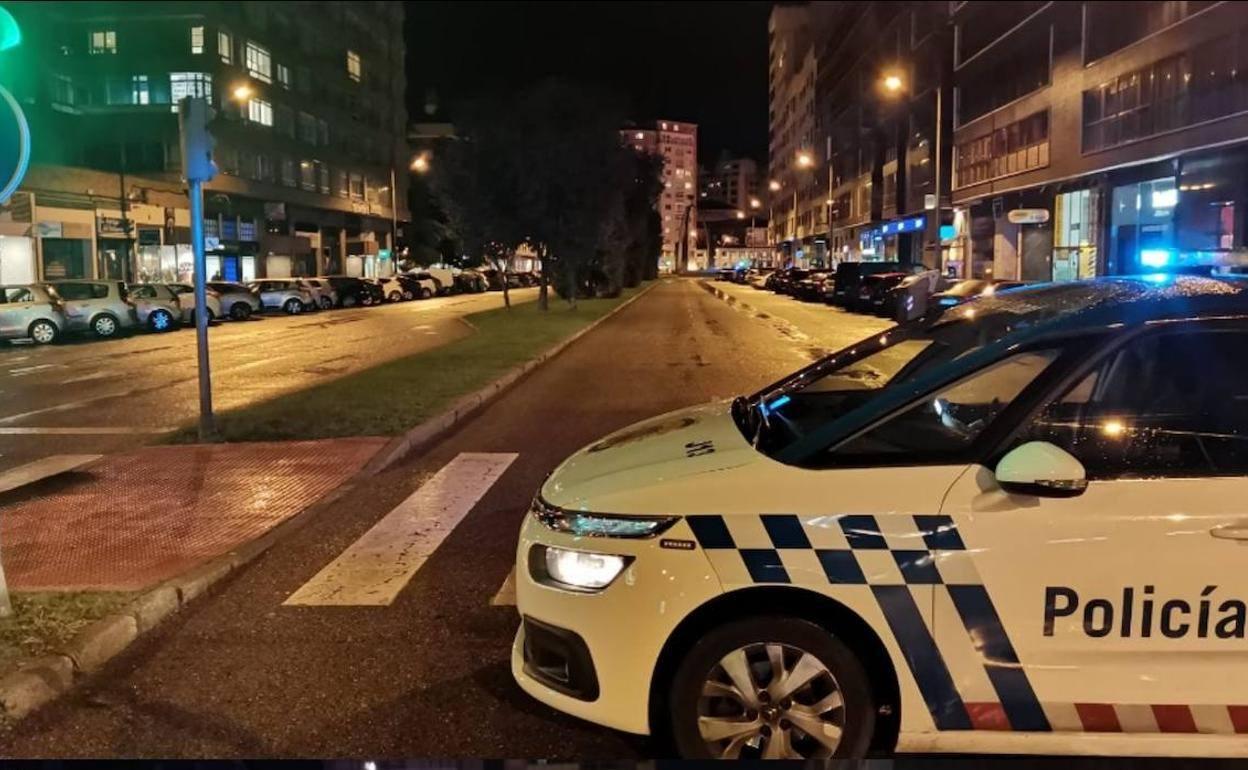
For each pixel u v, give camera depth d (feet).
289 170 208.64
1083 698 10.81
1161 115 102.22
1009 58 146.41
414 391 44.73
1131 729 10.85
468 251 113.80
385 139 268.00
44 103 169.37
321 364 64.08
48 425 40.14
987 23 155.74
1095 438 11.25
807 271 170.60
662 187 189.37
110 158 173.37
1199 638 10.66
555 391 48.60
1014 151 143.95
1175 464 10.94
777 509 11.08
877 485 11.05
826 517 10.97
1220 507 10.61
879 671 11.27
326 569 20.47
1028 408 11.27
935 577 10.80
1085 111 119.44
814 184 337.72
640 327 96.48
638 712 11.38
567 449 33.35
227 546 21.56
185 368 62.59
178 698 14.65
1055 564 10.69
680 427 14.23
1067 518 10.68
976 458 11.19
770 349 71.41
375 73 260.01
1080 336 11.64
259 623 17.61
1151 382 11.48
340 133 236.22
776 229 474.49
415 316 127.03
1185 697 10.75
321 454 31.14
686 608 11.10
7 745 13.17
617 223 130.00
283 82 205.36
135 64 174.09
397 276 186.70
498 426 38.14
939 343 14.90
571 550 11.68
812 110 345.92
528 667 12.64
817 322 102.89
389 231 270.67
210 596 19.01
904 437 12.02
